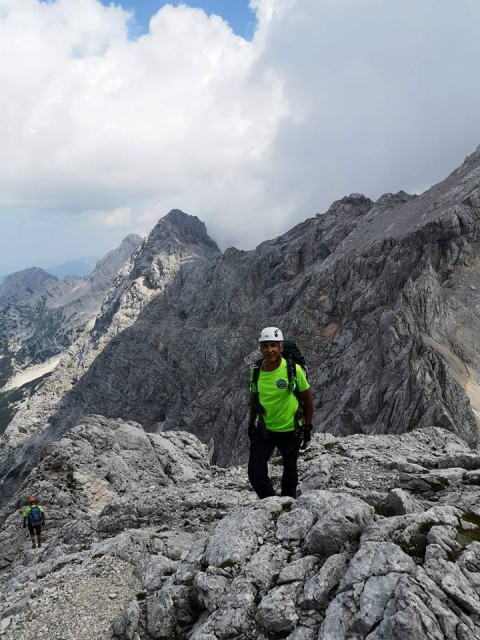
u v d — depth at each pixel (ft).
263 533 25.05
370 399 294.25
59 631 23.39
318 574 20.38
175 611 22.50
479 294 350.64
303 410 28.48
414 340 297.94
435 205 434.71
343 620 17.92
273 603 19.85
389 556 19.65
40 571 33.55
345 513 23.03
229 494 44.50
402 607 16.72
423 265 372.79
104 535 42.91
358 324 395.96
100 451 80.12
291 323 450.30
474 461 39.40
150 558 28.96
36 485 73.72
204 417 534.37
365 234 514.68
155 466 79.87
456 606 17.29
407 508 26.02
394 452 52.60
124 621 22.81
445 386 263.90
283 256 643.86
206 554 24.67
